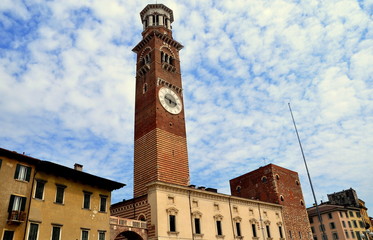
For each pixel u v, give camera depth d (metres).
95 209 45.59
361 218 112.25
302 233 82.62
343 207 108.38
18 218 36.25
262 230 70.94
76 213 42.91
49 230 39.19
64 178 43.34
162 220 52.38
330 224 105.69
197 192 60.47
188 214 56.94
